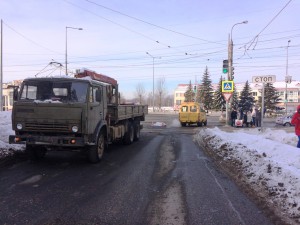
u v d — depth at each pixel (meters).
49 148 11.53
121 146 16.77
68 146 10.95
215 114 78.12
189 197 7.50
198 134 23.75
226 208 6.73
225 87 29.72
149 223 5.85
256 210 6.61
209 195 7.67
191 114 35.53
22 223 5.74
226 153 13.40
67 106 10.70
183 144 17.69
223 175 9.81
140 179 9.22
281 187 7.75
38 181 8.80
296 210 6.44
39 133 10.94
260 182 8.54
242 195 7.67
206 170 10.54
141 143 18.17
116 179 9.18
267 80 18.50
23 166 10.75
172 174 9.91
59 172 9.99
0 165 10.66
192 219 6.08
